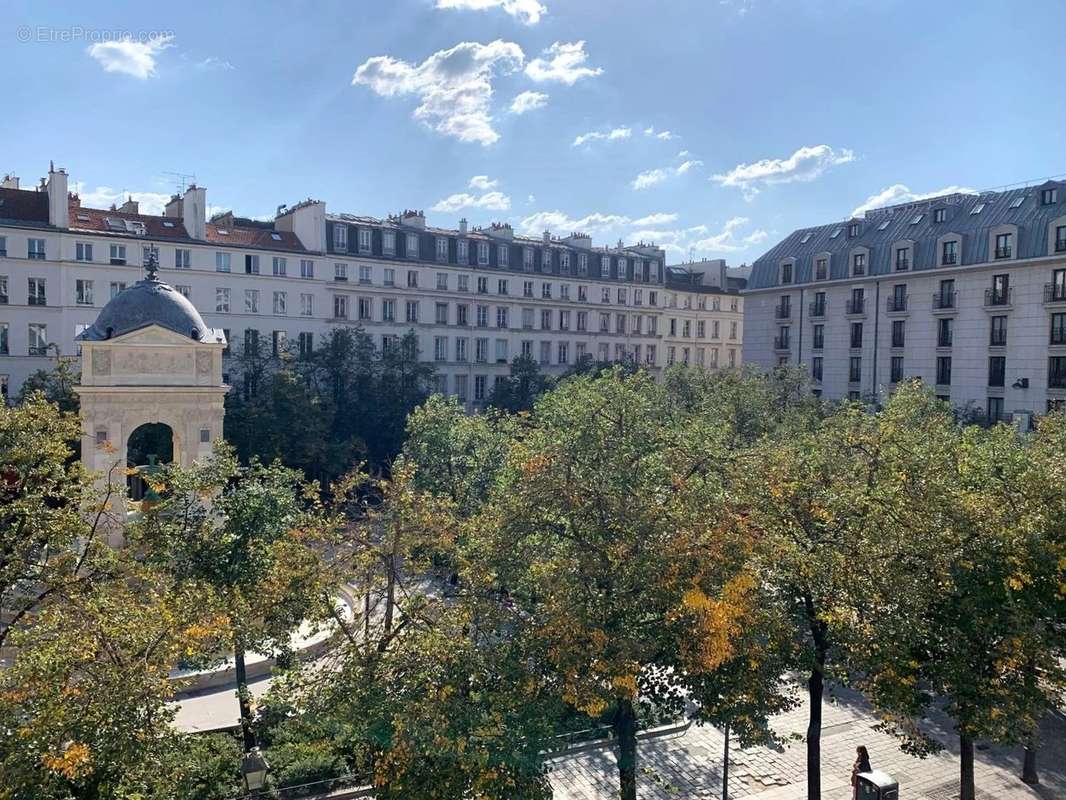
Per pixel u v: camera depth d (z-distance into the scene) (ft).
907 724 72.90
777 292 290.76
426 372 257.14
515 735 56.70
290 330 259.80
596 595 63.62
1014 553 72.95
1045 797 82.17
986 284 229.45
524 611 66.90
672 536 63.82
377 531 73.05
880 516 71.26
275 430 198.49
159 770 54.44
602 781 82.38
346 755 77.41
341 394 246.47
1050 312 215.72
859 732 96.53
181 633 59.62
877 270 258.37
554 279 319.68
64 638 55.21
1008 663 68.18
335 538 72.54
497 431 147.54
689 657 59.88
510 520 66.18
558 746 60.95
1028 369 220.23
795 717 100.17
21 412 73.87
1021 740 67.87
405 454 139.13
